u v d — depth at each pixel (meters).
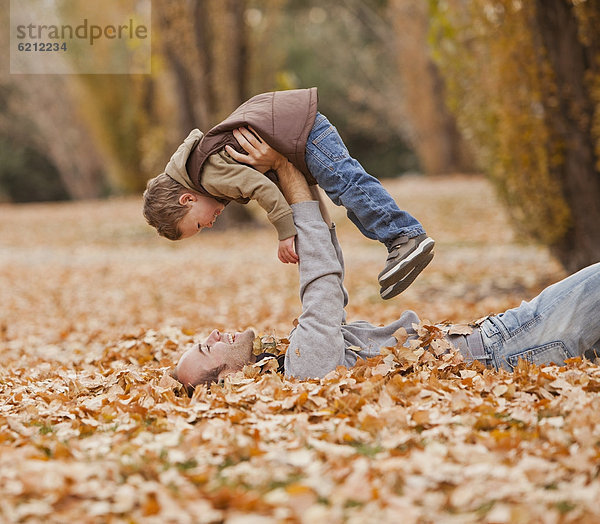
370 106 60.16
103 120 42.06
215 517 3.50
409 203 32.06
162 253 24.64
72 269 21.67
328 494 3.72
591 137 13.19
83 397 5.99
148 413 5.19
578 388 5.02
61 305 15.48
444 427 4.56
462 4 16.16
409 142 60.28
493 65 14.02
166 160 37.78
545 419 4.64
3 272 21.31
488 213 28.00
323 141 5.70
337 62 61.53
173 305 14.90
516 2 13.17
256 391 5.36
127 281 18.86
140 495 3.72
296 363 5.60
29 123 57.81
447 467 3.94
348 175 5.62
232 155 5.66
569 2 12.84
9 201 59.97
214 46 28.00
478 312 12.28
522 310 5.74
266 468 4.06
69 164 56.56
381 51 58.69
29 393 6.30
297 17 62.84
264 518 3.46
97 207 40.16
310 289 5.71
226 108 28.42
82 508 3.64
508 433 4.41
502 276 16.23
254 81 38.00
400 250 5.57
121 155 42.72
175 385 5.82
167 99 40.44
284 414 5.08
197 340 8.38
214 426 4.73
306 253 5.69
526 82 13.45
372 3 57.50
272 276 18.25
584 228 13.53
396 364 5.69
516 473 3.85
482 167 15.76
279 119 5.67
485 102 15.14
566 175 13.51
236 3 28.09
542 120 13.43
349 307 13.44
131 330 10.58
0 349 10.43
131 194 44.44
